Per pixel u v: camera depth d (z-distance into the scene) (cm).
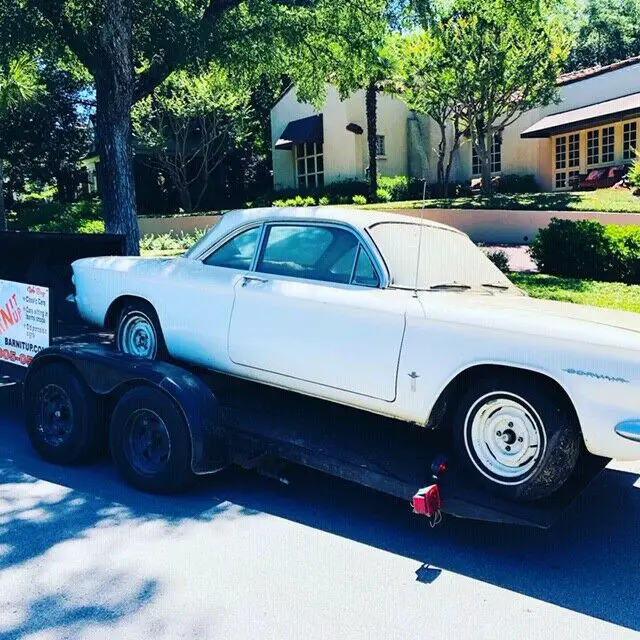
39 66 1652
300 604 334
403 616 324
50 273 680
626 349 347
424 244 479
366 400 427
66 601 334
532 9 1488
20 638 304
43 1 1185
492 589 351
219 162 3056
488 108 2016
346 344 430
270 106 3309
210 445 450
